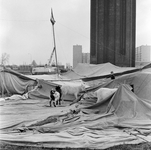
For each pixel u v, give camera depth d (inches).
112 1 2333.9
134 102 350.9
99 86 590.6
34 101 617.9
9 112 421.1
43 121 321.4
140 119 326.6
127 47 2269.9
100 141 229.9
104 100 386.9
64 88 590.9
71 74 1043.9
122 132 273.1
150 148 216.7
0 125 301.3
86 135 251.8
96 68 1036.5
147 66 834.2
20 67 2529.5
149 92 446.6
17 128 288.7
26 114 396.8
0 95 790.5
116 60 2276.1
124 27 2288.4
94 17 2443.4
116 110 354.3
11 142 228.5
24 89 787.4
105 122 312.2
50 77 974.4
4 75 803.4
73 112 382.9
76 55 3836.1
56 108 476.4
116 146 220.8
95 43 2412.6
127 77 524.7
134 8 2345.0
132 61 2289.6
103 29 2369.6
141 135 257.3
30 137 242.2
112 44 2326.5
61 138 238.2
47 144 224.1
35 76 981.2
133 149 214.4
